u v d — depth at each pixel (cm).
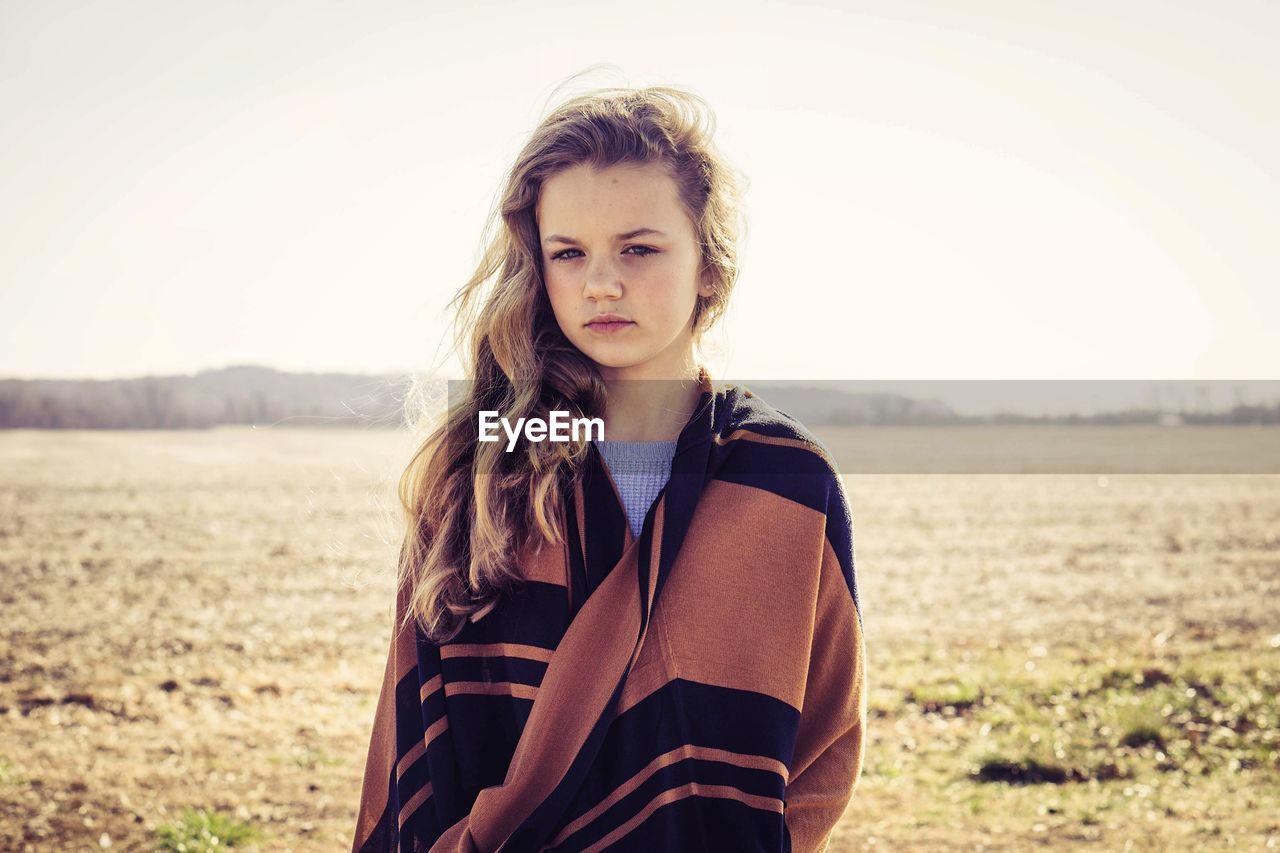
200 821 615
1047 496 2580
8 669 984
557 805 134
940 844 600
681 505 143
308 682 967
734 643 141
